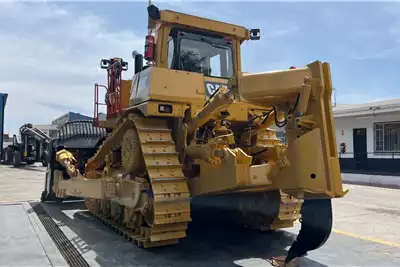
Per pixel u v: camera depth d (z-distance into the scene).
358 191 12.67
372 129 18.12
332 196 3.57
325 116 3.68
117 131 5.88
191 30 5.84
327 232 3.88
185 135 4.97
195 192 4.66
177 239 4.79
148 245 4.74
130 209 5.28
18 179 15.77
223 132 5.16
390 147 17.41
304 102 3.70
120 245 5.18
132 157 5.19
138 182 4.94
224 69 6.08
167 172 4.61
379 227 6.61
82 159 8.87
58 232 6.00
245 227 6.16
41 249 5.02
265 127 5.31
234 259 4.58
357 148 18.98
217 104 4.30
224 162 4.16
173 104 4.97
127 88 6.36
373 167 18.02
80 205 8.70
